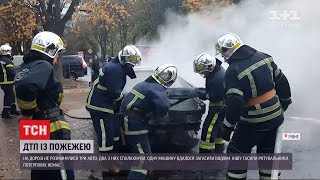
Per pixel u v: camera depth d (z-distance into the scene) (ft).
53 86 11.47
